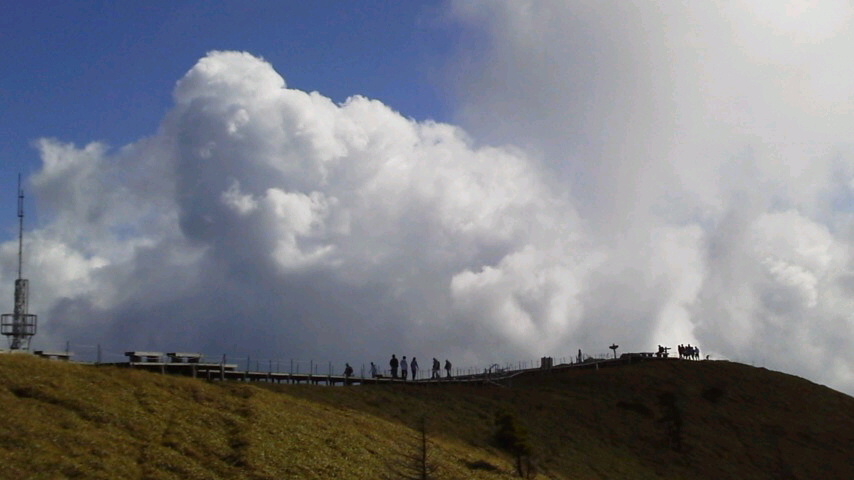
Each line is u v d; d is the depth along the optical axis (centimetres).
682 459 6531
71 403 3962
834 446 7512
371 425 4988
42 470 3344
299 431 4431
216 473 3728
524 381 7944
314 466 4025
